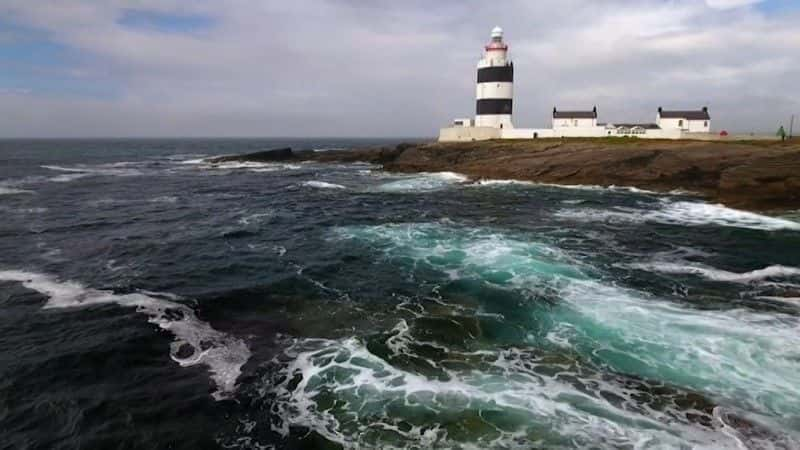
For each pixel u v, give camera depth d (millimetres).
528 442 6891
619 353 9500
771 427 7160
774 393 8016
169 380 8852
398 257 16719
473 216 24609
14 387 8594
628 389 8242
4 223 23562
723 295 12633
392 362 9367
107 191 37312
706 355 9312
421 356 9586
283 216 25547
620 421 7348
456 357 9523
